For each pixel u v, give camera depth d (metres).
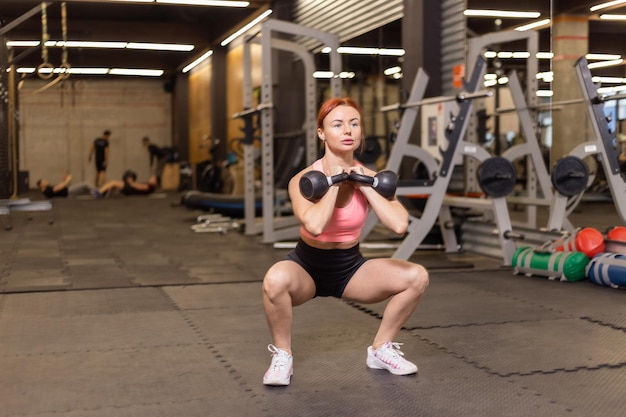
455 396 2.29
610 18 4.62
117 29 12.77
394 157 5.29
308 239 2.38
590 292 4.01
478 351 2.82
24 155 17.00
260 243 6.44
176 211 10.27
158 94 17.84
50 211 10.23
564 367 2.60
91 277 4.60
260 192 9.41
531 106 5.55
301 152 8.09
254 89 12.28
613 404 2.21
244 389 2.37
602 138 4.56
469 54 6.07
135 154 17.73
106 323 3.33
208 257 5.56
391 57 7.44
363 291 2.46
